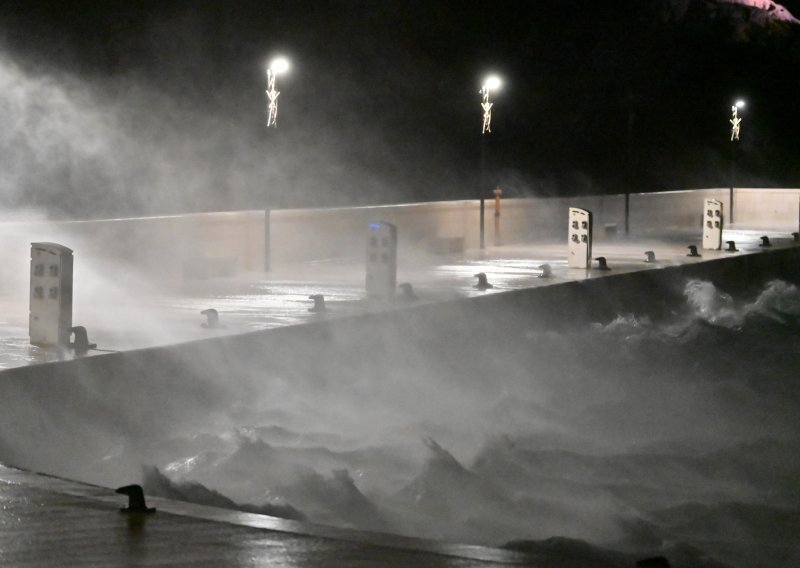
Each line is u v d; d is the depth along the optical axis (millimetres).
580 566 12281
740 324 52094
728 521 23500
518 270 50250
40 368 23766
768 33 131500
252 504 20125
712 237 63625
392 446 27156
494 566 12148
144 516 13992
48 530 13289
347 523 20984
